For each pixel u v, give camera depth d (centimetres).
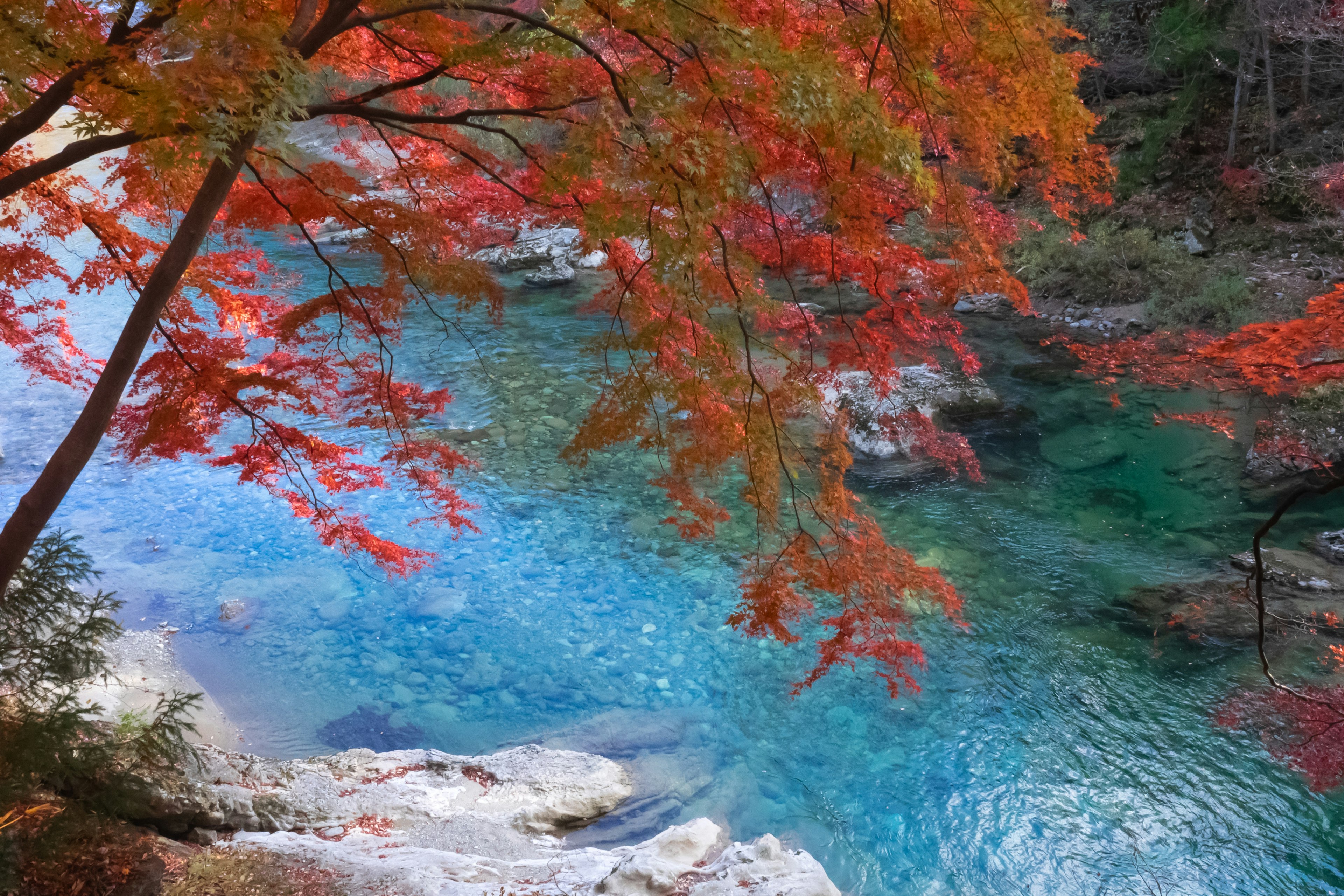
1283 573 838
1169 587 850
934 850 592
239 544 993
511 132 648
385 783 618
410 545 989
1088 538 958
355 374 619
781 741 699
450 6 376
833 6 400
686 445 423
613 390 407
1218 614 802
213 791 548
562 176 340
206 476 1155
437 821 574
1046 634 813
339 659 802
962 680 761
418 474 637
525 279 1947
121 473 1161
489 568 945
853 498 441
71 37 291
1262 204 1622
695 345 376
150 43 283
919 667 777
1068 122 406
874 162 329
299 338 573
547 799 608
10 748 436
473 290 535
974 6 370
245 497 1101
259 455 599
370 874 470
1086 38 1859
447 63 418
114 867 439
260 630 840
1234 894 547
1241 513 972
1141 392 1291
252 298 674
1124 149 1844
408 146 578
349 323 613
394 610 877
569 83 457
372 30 468
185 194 543
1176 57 1714
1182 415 986
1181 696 725
